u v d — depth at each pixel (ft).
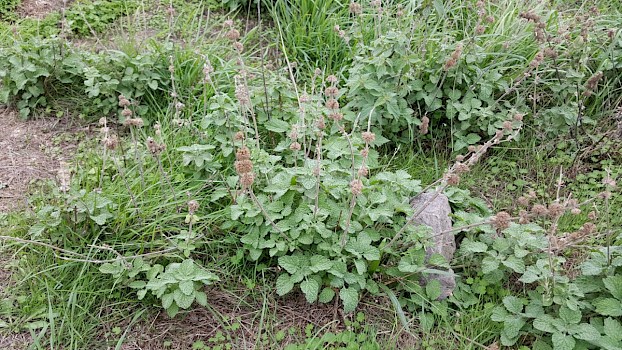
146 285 9.71
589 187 12.71
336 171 11.15
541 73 13.87
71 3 17.11
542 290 9.99
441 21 15.70
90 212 10.35
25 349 9.31
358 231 10.47
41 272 9.93
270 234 10.32
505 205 12.44
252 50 16.16
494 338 9.82
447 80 13.56
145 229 10.83
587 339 8.91
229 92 13.75
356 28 15.52
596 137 13.46
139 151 12.63
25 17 16.46
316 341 9.69
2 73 13.53
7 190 11.86
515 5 16.29
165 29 16.51
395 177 11.25
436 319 10.11
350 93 13.12
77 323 9.63
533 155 13.47
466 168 9.93
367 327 9.93
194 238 10.54
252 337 9.82
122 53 13.89
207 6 17.65
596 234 11.32
